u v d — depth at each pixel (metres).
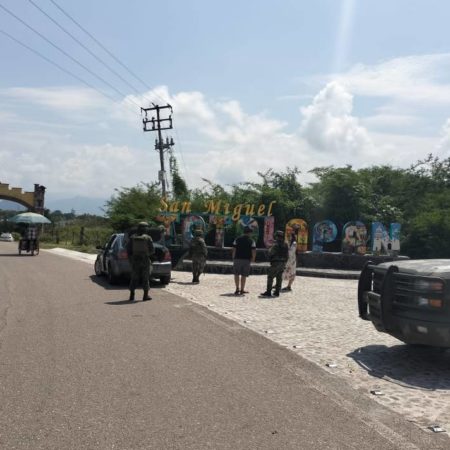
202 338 8.39
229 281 17.67
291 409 5.24
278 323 9.94
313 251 23.66
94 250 38.00
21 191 63.16
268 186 29.64
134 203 31.45
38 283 15.88
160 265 15.77
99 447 4.24
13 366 6.56
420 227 27.14
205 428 4.69
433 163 34.66
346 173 28.98
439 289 6.61
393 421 4.99
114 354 7.23
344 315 11.01
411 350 7.95
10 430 4.56
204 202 29.98
